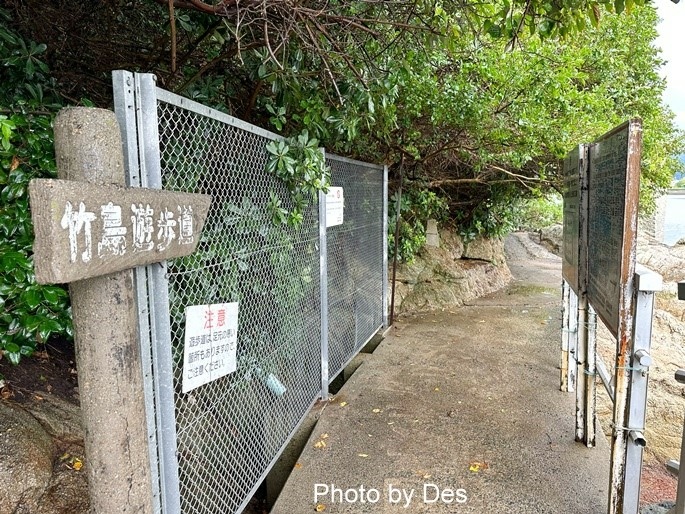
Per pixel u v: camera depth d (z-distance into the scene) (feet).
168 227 3.90
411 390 10.82
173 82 8.09
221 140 5.65
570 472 7.47
